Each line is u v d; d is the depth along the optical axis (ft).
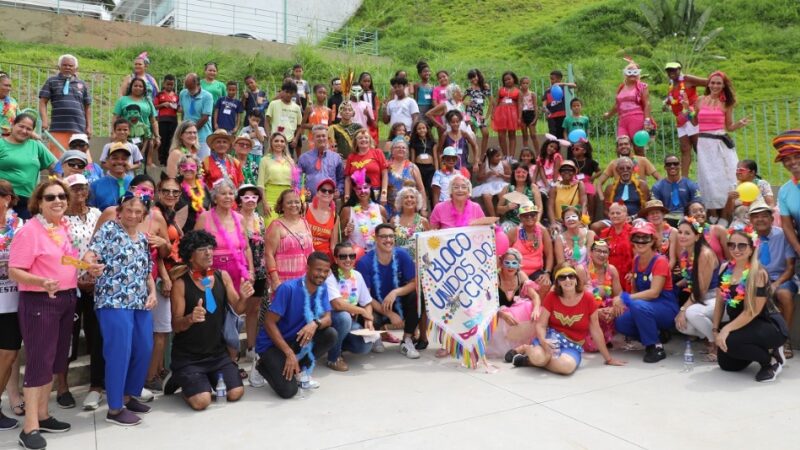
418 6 114.21
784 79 64.90
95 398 18.49
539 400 18.65
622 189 31.63
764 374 20.03
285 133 35.50
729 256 22.36
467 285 22.68
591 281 24.27
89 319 19.53
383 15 110.83
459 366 22.36
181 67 63.52
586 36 87.56
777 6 85.25
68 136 29.53
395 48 92.07
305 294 19.76
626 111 35.50
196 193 23.08
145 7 89.86
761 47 75.51
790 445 15.26
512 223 29.35
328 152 29.73
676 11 78.74
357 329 22.22
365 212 26.58
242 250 21.22
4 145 23.56
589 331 22.40
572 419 17.11
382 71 68.59
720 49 76.59
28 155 23.88
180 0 86.79
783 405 17.92
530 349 21.80
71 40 67.21
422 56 87.56
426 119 38.19
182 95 34.94
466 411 17.80
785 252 23.30
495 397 18.97
